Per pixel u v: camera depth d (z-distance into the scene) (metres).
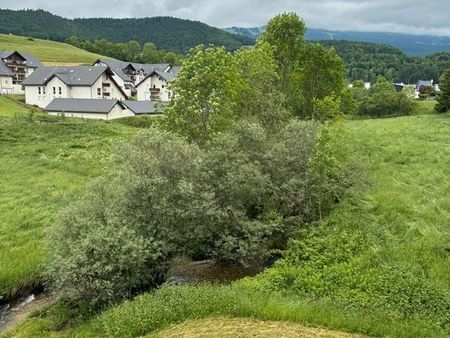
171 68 120.62
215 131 24.31
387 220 19.56
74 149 39.06
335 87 42.25
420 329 11.95
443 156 30.36
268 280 15.58
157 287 16.59
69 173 32.69
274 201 19.66
